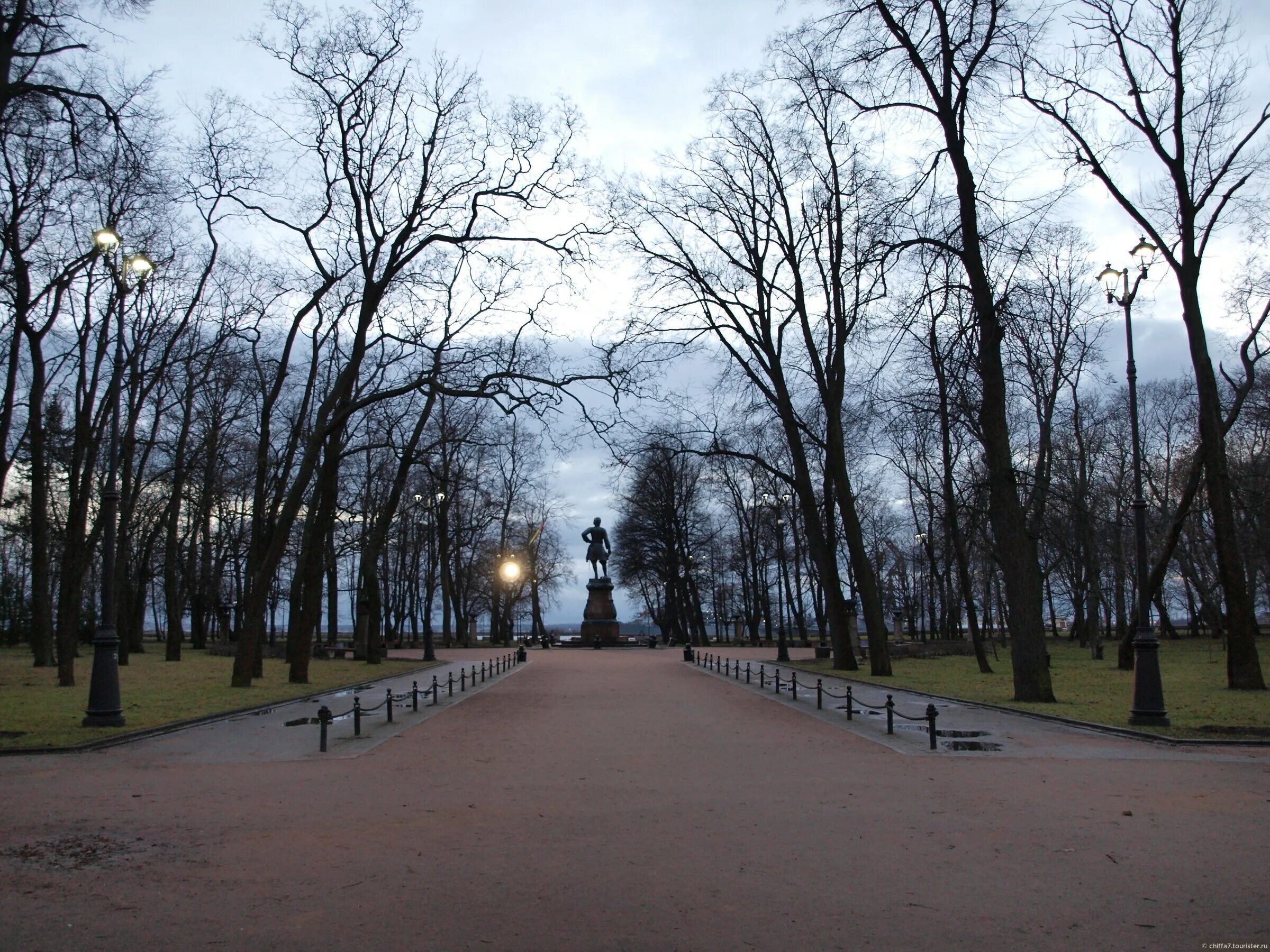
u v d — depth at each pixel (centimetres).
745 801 1059
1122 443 5247
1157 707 1666
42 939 621
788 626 8962
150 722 1798
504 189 2892
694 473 7381
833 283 3369
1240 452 4941
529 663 4669
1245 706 1970
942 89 2198
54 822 958
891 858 811
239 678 2728
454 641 7512
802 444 4456
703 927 642
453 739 1631
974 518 3312
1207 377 2423
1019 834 893
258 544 3972
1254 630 2869
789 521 6303
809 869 779
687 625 7331
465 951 598
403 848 850
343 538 5719
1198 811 992
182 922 653
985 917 660
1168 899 698
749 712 2088
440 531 5575
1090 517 3753
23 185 2678
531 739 1623
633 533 7994
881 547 7975
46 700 2238
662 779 1211
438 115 2833
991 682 2869
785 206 3519
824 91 2544
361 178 2825
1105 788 1124
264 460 3812
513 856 822
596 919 657
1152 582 2811
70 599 2825
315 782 1191
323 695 2539
